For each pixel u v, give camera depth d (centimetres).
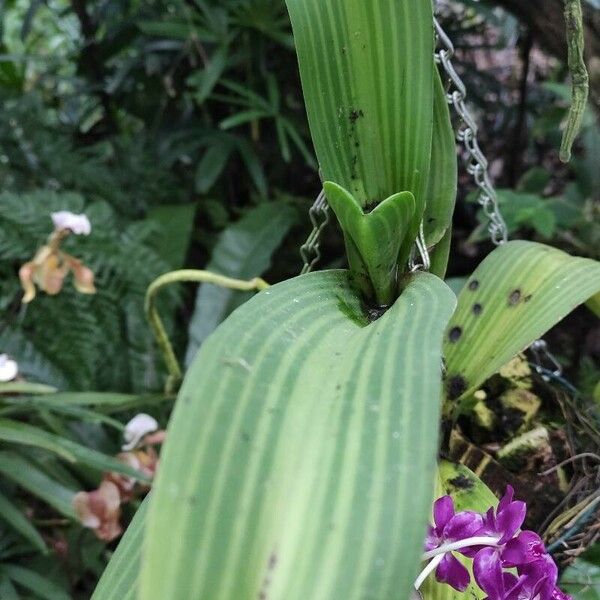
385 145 32
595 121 82
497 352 36
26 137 99
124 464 56
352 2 30
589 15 64
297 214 101
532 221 78
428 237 35
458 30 103
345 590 16
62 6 135
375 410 20
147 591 16
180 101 111
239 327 23
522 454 41
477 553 27
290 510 18
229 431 19
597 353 90
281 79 104
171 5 100
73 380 79
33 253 80
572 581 35
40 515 71
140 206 104
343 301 28
